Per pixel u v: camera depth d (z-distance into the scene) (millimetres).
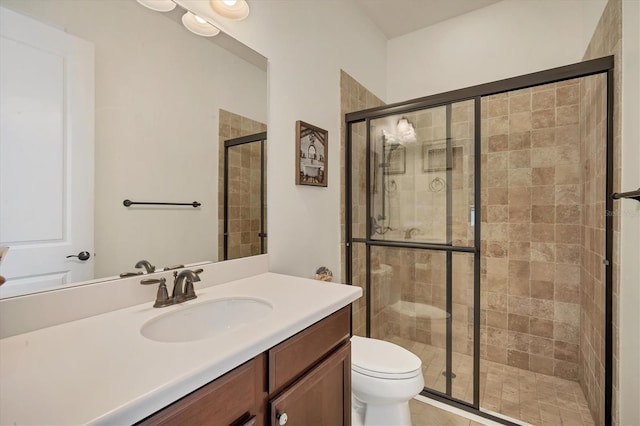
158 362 615
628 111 1302
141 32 1070
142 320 877
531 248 2219
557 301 2137
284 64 1621
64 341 727
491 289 2369
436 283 2057
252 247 1463
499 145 2312
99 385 532
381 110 2111
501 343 2338
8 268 785
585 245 1928
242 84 1413
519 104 2232
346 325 1119
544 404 1835
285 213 1637
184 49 1197
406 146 2094
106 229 984
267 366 772
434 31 2586
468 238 1909
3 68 780
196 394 596
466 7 2363
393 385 1319
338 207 2102
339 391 1063
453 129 1916
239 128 1404
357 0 2270
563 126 2096
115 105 1008
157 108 1120
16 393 511
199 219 1258
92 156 954
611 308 1454
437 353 2051
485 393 1958
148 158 1096
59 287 873
